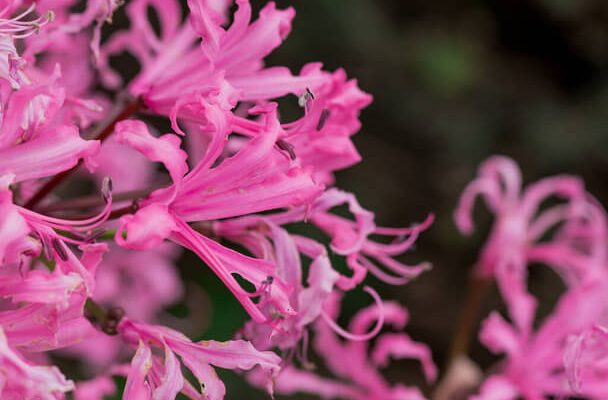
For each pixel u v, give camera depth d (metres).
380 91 2.05
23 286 0.57
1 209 0.56
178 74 0.64
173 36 0.68
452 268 2.02
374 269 0.68
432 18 2.15
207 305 1.50
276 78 0.64
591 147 2.07
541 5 2.15
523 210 0.87
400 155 2.07
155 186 0.63
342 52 1.98
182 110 0.64
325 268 0.63
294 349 0.64
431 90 2.07
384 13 2.09
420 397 0.82
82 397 0.72
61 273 0.57
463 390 0.82
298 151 0.64
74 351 1.08
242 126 0.61
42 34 0.65
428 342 1.97
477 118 2.09
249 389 1.64
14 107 0.58
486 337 0.80
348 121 0.64
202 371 0.60
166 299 1.10
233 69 0.63
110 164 0.96
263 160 0.60
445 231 2.03
